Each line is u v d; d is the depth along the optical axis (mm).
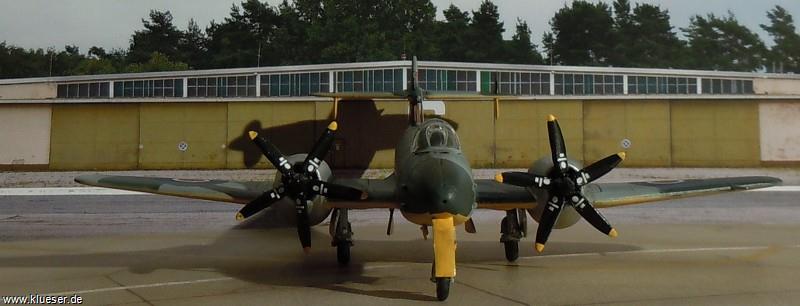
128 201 18781
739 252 10867
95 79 32656
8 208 17359
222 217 16016
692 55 88625
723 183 9594
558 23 89625
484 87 32469
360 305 7129
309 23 85562
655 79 34125
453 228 7504
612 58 86312
